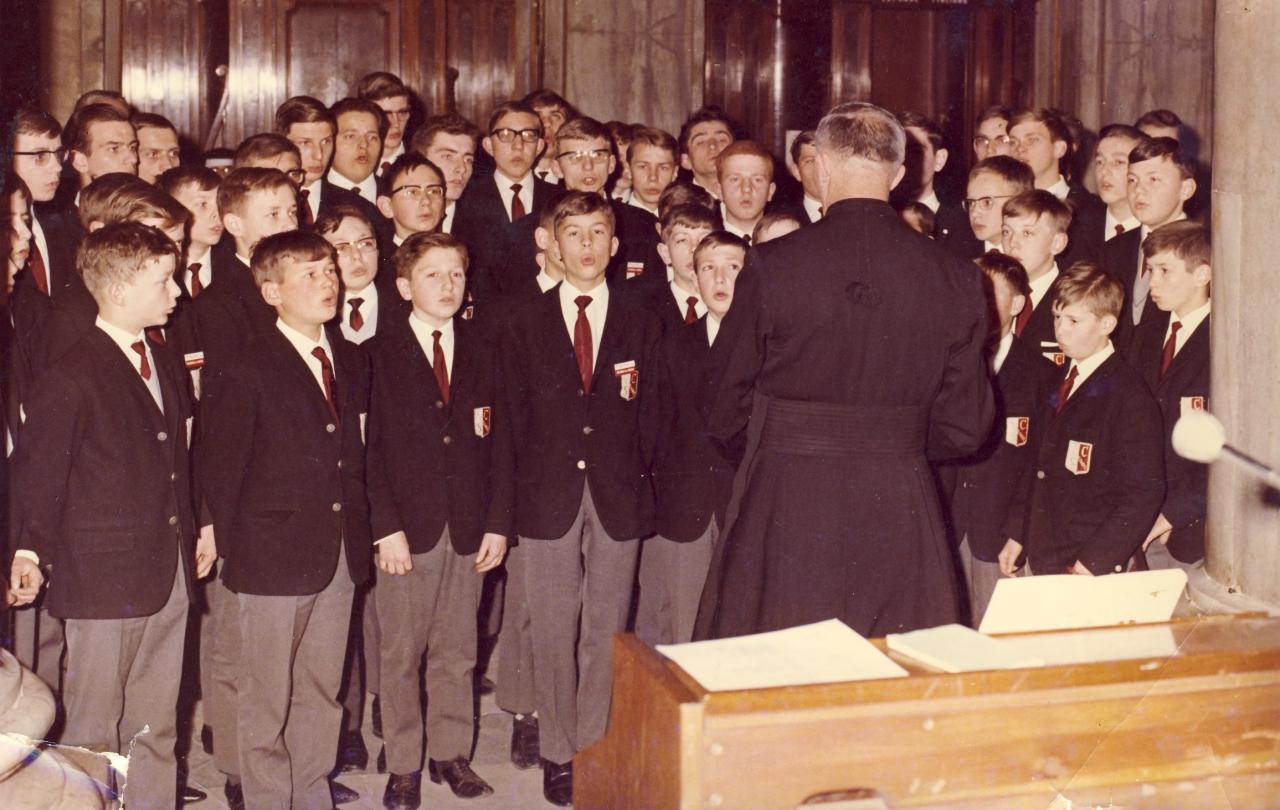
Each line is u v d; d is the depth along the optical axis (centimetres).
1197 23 878
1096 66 875
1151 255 391
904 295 271
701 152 591
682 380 391
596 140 512
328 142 507
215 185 425
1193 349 384
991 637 182
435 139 516
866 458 275
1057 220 432
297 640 341
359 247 412
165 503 320
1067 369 402
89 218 381
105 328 320
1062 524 377
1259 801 173
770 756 156
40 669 382
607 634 386
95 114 479
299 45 852
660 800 161
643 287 405
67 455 306
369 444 366
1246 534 282
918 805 162
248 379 335
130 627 314
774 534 277
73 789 258
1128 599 199
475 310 447
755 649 174
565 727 382
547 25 870
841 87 916
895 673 166
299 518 335
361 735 413
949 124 908
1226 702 172
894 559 275
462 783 380
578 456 382
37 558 305
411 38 859
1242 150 276
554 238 394
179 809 366
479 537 379
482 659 480
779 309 272
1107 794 169
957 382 281
